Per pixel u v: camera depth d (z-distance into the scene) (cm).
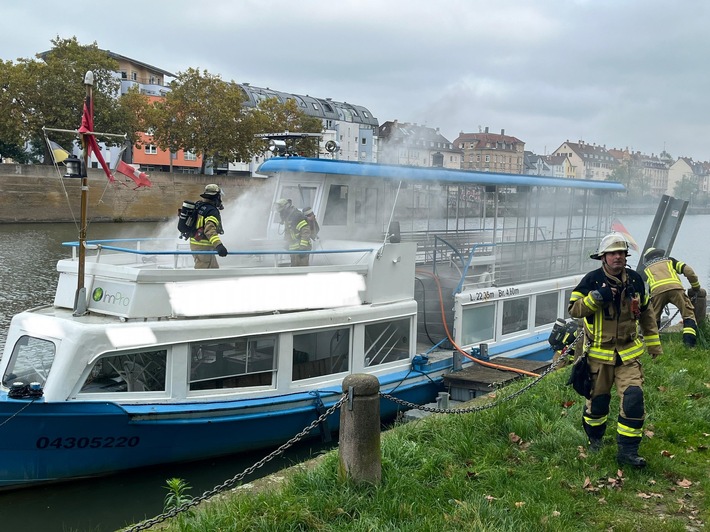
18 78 4934
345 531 468
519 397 740
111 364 841
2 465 800
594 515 501
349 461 523
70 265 945
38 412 787
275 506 490
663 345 1070
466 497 523
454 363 1201
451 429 655
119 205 5359
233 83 5962
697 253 4478
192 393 888
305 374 999
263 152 5962
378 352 1105
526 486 542
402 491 521
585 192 1706
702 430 683
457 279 1320
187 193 5769
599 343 585
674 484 554
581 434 646
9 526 769
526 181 1507
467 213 1431
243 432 923
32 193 4972
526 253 1501
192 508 534
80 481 856
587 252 1717
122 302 876
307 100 8406
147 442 857
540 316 1477
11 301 2286
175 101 5597
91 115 898
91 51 5309
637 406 567
